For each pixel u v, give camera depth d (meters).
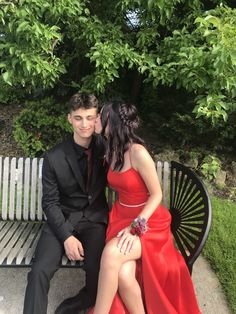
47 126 4.73
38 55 3.08
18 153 4.99
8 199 3.04
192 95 4.75
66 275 3.06
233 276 3.08
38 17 3.04
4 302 2.74
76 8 3.15
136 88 5.01
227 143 4.93
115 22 3.70
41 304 2.27
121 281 2.22
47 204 2.58
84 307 2.52
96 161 2.61
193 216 2.61
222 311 2.77
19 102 6.05
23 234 2.80
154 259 2.32
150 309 2.33
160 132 4.99
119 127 2.38
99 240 2.54
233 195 4.40
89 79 3.83
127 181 2.42
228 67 2.82
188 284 2.42
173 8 3.40
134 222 2.32
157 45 3.71
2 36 3.11
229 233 3.59
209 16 2.72
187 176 2.80
